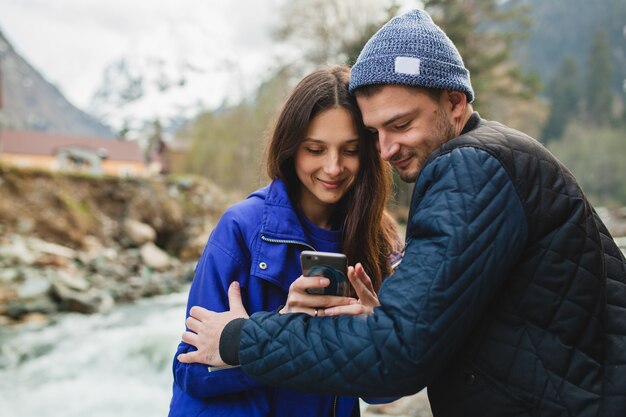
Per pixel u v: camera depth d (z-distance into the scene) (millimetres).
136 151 48375
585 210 1195
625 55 108500
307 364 1152
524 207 1142
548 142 57812
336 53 22000
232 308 1360
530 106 31328
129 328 8391
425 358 1075
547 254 1147
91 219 16969
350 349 1117
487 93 20922
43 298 9781
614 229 21219
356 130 1463
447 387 1237
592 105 67750
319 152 1484
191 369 1348
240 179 41156
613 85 95375
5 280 10367
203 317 1356
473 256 1089
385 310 1128
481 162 1145
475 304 1102
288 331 1188
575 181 1233
